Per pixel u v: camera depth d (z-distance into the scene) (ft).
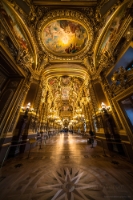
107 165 11.81
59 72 35.37
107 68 21.27
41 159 14.39
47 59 30.53
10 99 17.51
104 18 18.58
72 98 69.56
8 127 15.65
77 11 19.60
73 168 11.07
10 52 15.53
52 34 24.52
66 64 32.78
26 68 21.29
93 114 28.27
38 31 22.43
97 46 24.86
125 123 14.83
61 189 7.43
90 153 17.33
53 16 20.26
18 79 19.97
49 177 9.15
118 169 10.64
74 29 23.56
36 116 26.02
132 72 12.95
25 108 22.07
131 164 12.07
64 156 15.75
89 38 24.72
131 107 14.34
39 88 28.35
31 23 19.95
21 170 10.68
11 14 14.98
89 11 19.66
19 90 19.04
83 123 50.01
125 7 13.78
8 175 9.57
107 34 20.17
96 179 8.70
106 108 21.90
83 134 49.42
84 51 28.91
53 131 64.39
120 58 16.29
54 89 52.06
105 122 21.99
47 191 7.20
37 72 28.94
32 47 24.36
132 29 13.26
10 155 15.92
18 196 6.70
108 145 19.67
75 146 24.00
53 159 14.32
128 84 13.88
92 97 28.17
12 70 18.17
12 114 16.81
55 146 24.27
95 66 27.76
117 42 16.58
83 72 34.35
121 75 14.97
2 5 12.89
